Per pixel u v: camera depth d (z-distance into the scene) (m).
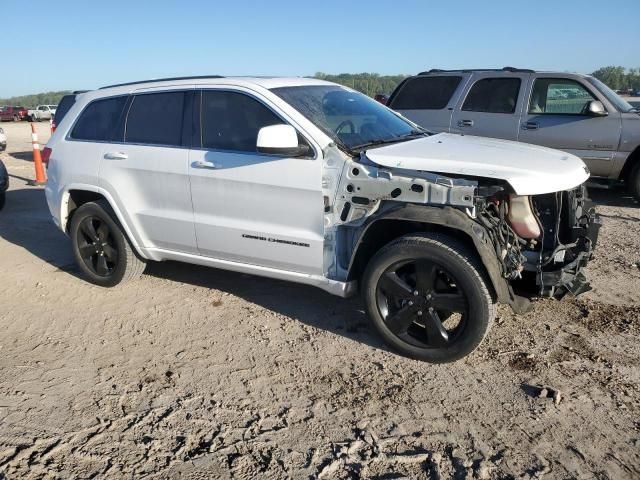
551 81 8.85
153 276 5.71
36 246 6.88
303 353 4.11
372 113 4.83
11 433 3.26
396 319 3.92
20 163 14.77
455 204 3.57
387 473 2.90
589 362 3.89
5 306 5.06
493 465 2.93
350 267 4.02
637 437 3.12
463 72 9.45
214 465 2.98
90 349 4.25
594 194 9.68
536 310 4.68
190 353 4.16
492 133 9.14
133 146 4.91
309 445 3.12
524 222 3.85
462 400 3.49
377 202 3.83
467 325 3.69
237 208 4.41
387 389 3.63
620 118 8.40
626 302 4.85
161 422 3.35
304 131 4.10
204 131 4.57
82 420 3.38
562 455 2.99
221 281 5.52
